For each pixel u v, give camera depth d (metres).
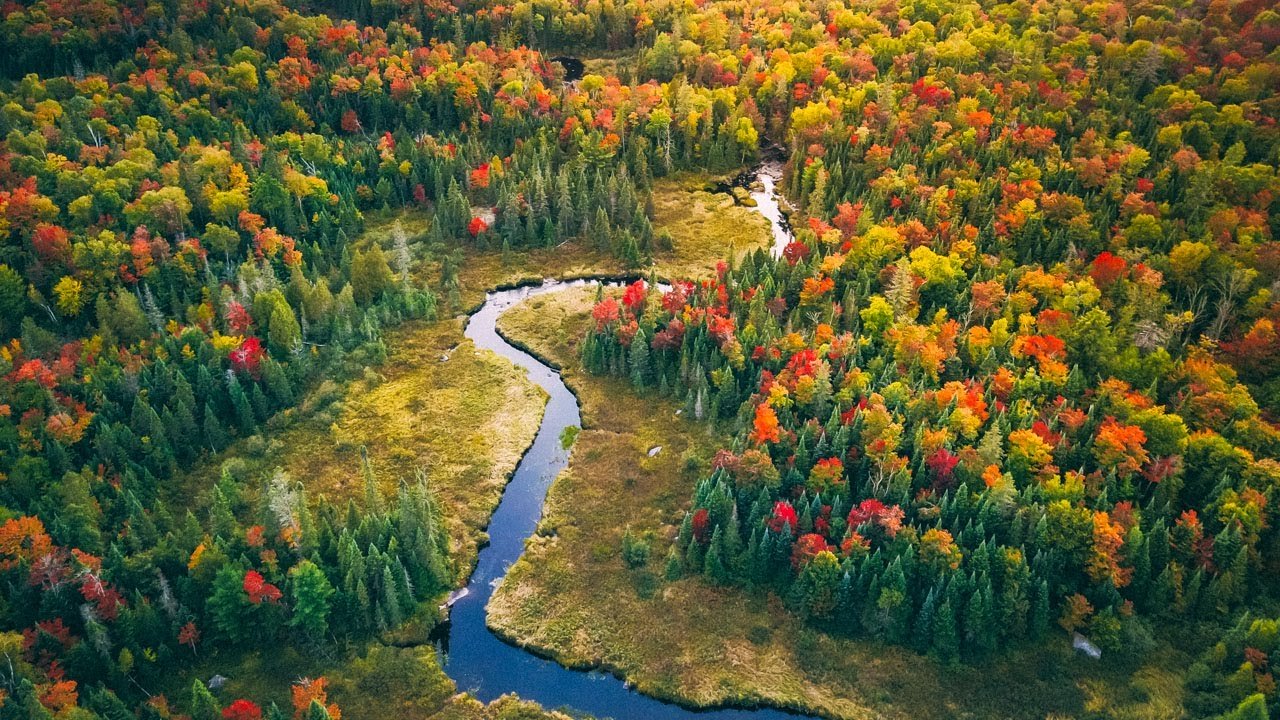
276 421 152.38
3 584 117.19
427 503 129.75
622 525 136.00
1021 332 150.00
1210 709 106.94
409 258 186.50
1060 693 112.00
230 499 135.88
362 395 159.75
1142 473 126.38
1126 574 116.88
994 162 190.25
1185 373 140.62
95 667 111.12
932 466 127.00
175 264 168.50
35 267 160.00
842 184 198.75
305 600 116.94
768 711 113.56
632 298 163.88
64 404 142.38
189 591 118.44
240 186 185.00
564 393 161.75
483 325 177.50
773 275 171.38
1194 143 187.38
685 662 117.94
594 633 121.94
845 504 126.38
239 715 106.25
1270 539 119.94
